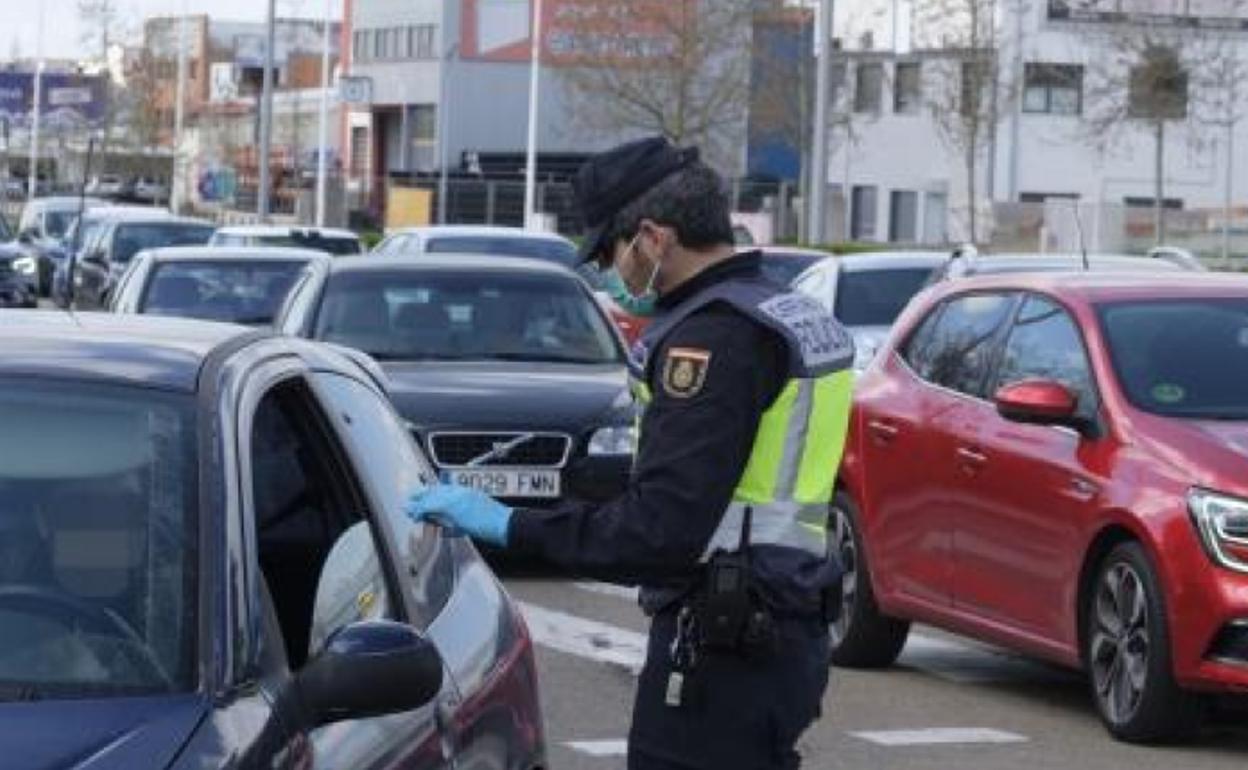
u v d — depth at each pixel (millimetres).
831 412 5320
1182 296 10914
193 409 4957
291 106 89750
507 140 90625
